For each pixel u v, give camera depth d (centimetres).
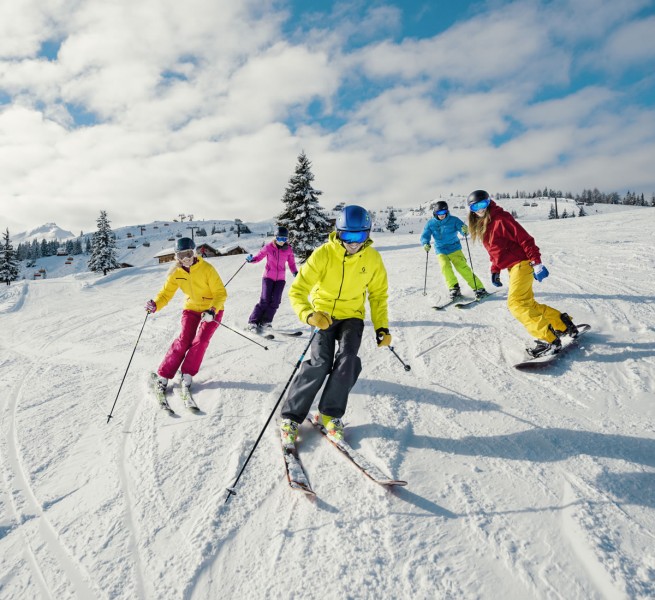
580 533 190
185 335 383
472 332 455
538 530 195
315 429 291
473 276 566
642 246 813
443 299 607
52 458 299
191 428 312
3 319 1176
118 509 236
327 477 243
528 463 242
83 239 15638
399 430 284
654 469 228
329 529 206
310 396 264
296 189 2867
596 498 211
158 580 188
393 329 493
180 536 211
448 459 251
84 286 2011
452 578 175
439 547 191
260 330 565
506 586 170
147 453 287
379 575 179
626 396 301
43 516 238
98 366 514
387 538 197
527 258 375
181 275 392
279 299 593
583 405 297
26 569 202
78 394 417
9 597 187
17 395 440
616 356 355
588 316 445
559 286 573
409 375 368
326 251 284
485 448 259
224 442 288
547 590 167
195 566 192
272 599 174
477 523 202
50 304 1465
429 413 304
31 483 271
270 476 249
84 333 775
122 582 189
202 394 371
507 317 485
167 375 374
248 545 202
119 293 1653
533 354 372
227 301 891
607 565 173
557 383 330
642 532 189
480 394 325
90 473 275
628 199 14350
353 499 224
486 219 389
